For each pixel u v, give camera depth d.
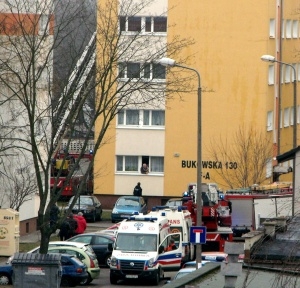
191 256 108.06
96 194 162.38
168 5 159.12
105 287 94.31
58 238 124.62
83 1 111.69
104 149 160.88
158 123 162.12
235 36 161.12
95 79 86.50
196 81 160.00
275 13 166.25
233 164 158.12
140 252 97.75
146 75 95.06
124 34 106.62
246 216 119.38
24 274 76.31
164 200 162.50
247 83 161.00
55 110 81.88
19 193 110.75
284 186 126.69
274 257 53.62
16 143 109.31
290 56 181.00
